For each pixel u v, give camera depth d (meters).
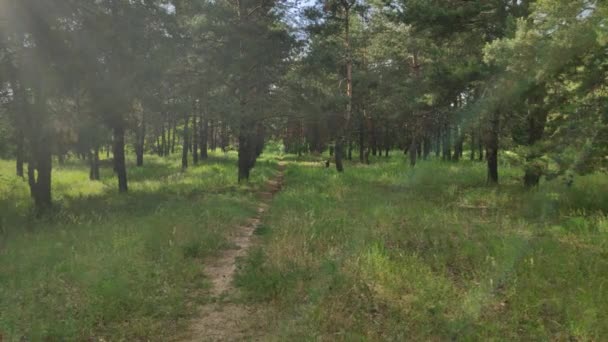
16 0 10.09
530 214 10.09
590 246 7.31
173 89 16.61
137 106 16.70
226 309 5.42
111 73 12.09
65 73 11.06
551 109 11.05
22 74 10.91
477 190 14.20
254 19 18.64
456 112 15.30
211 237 8.48
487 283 5.72
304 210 11.36
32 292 5.60
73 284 5.91
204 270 6.98
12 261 7.08
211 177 20.62
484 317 4.87
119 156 15.98
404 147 44.84
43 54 10.77
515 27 10.99
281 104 20.03
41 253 7.44
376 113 33.75
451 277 6.16
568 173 10.12
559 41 9.23
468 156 37.59
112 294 5.42
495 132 14.76
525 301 5.10
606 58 9.41
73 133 12.61
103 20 11.77
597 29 8.62
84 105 12.46
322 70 21.78
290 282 5.94
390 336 4.52
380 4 19.50
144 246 7.64
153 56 13.13
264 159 39.41
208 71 17.36
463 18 14.69
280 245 7.62
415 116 18.62
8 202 13.48
